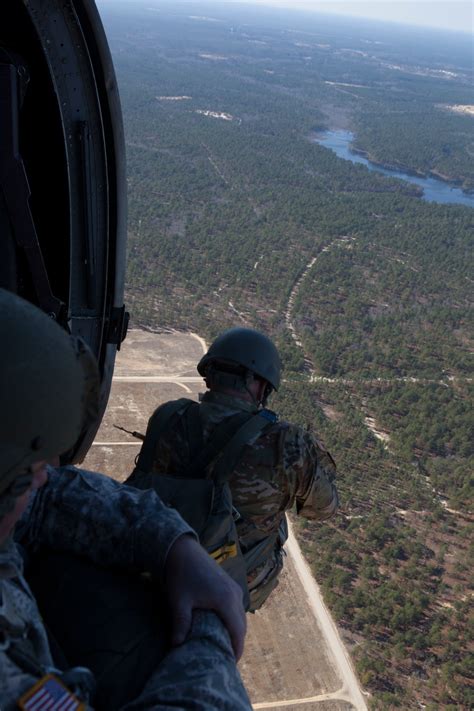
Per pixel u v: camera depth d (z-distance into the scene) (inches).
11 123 126.7
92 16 134.3
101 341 159.6
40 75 139.0
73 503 74.2
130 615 64.9
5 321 51.1
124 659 61.7
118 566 71.4
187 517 105.3
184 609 65.1
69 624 64.3
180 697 56.8
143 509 73.6
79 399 55.5
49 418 52.3
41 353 51.8
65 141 141.6
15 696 52.0
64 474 77.4
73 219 147.4
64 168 143.9
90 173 146.8
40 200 150.1
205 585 67.0
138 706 56.9
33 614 58.7
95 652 61.9
